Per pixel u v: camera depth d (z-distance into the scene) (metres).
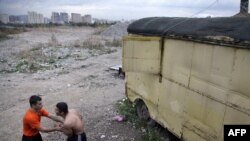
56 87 12.66
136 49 7.30
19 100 10.85
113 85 13.02
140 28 7.75
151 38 6.96
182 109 6.22
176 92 6.41
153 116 7.55
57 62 18.19
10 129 8.23
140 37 7.17
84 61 18.77
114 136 7.50
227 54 4.84
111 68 16.12
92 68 16.64
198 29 5.65
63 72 15.55
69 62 18.28
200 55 5.54
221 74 5.00
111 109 9.60
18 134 7.91
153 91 7.44
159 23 7.27
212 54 5.21
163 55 6.85
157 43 6.88
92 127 8.15
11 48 25.58
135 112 8.87
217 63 5.09
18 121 8.81
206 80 5.39
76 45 25.61
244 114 4.55
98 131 7.85
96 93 11.72
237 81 4.65
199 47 5.57
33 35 39.31
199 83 5.60
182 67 6.13
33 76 14.68
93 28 54.75
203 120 5.55
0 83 13.27
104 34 39.00
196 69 5.68
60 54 21.12
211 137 5.34
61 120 6.05
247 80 4.45
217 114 5.15
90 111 9.51
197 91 5.68
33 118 5.54
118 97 11.06
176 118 6.49
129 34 8.37
